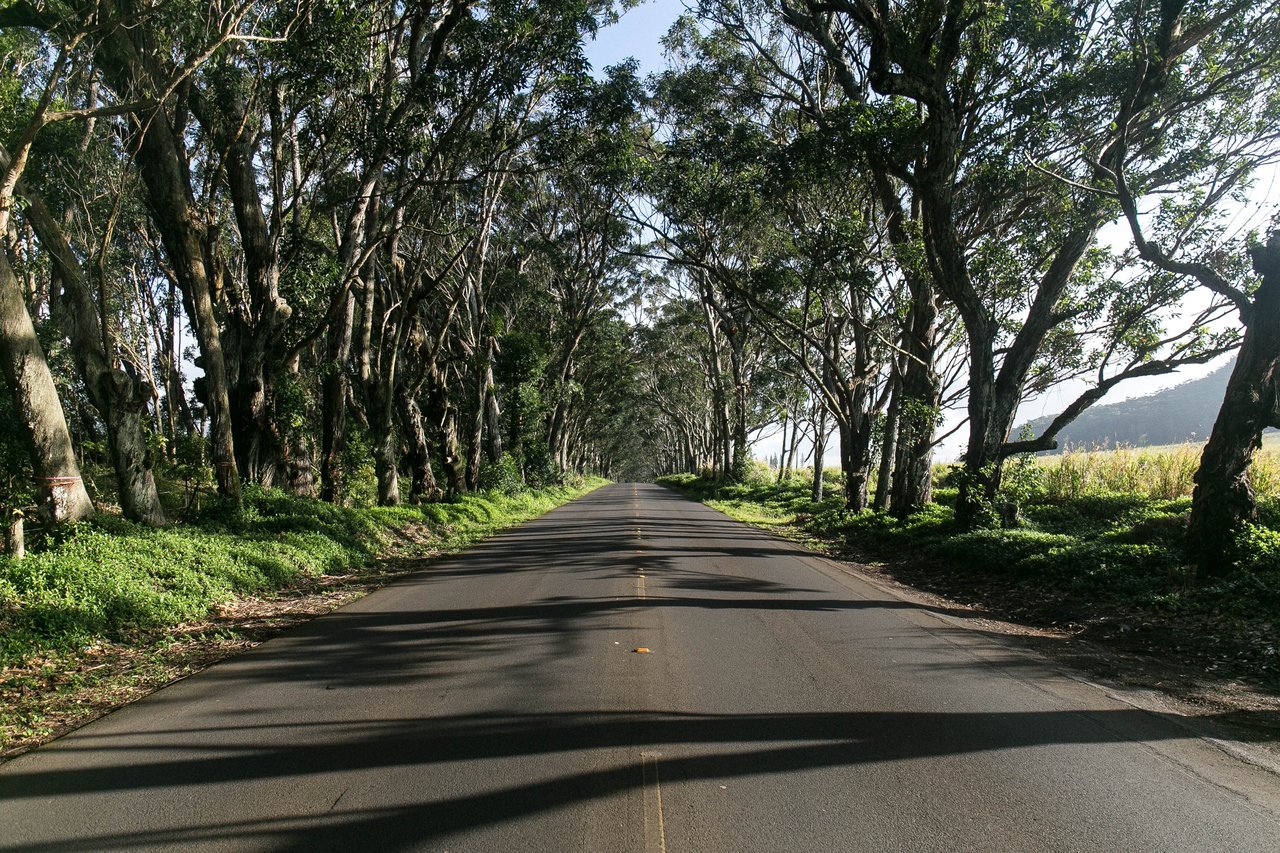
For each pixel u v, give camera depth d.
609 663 7.04
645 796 4.24
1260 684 6.61
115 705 6.20
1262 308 10.34
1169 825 3.93
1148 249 11.52
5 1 11.09
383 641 8.11
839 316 26.08
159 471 19.05
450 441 29.09
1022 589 11.37
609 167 18.25
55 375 18.16
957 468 25.42
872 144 15.64
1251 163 14.09
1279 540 9.71
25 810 4.18
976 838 3.78
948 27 13.99
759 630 8.49
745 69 21.34
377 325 27.89
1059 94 14.32
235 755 4.92
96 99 15.35
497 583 11.97
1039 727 5.39
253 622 9.38
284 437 18.66
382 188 19.42
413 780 4.48
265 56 14.55
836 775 4.53
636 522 24.88
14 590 8.27
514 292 34.53
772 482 47.66
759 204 20.75
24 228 16.73
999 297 17.86
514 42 15.80
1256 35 13.24
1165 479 20.84
